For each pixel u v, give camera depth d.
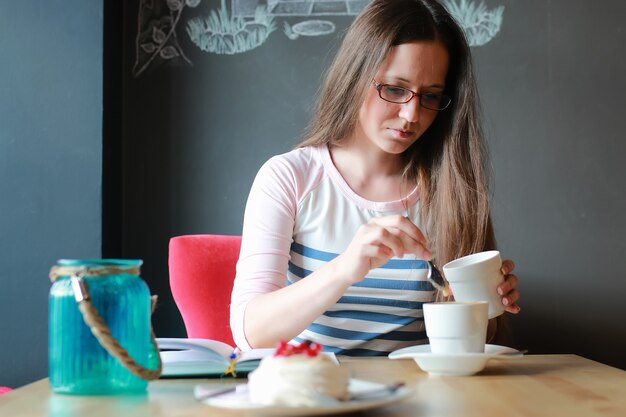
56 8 2.48
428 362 1.11
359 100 1.59
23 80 2.46
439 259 1.65
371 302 1.63
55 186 2.45
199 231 2.62
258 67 2.62
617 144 2.56
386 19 1.53
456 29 1.62
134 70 2.65
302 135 2.48
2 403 0.89
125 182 2.64
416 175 1.73
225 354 1.11
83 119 2.46
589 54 2.57
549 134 2.57
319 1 2.60
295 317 1.35
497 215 2.56
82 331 0.93
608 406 0.87
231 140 2.62
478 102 1.76
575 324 2.54
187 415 0.82
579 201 2.56
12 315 2.43
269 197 1.62
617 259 2.54
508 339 1.77
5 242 2.44
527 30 2.58
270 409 0.75
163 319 2.61
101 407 0.86
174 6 2.65
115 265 0.94
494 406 0.87
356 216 1.67
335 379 0.81
